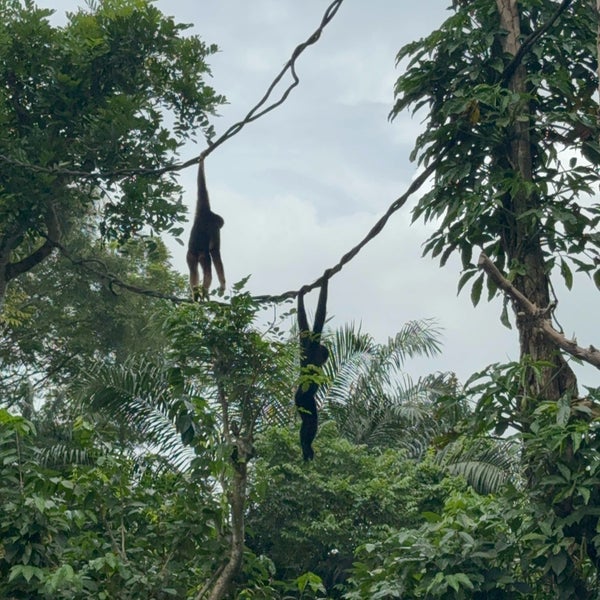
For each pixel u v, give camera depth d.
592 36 11.66
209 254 12.77
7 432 9.68
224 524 10.94
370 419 22.05
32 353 27.70
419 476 20.61
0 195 17.55
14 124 18.91
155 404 17.91
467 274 11.20
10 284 27.20
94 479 10.17
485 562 9.95
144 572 10.05
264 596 10.59
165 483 11.05
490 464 19.30
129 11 18.94
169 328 10.69
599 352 8.82
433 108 11.83
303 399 11.38
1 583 9.25
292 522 19.61
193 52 19.20
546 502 9.85
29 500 9.16
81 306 27.41
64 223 20.92
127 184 18.28
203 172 13.14
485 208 10.71
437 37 11.62
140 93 19.20
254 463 19.14
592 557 9.86
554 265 10.72
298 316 11.34
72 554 9.76
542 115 11.15
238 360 10.45
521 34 11.88
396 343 21.98
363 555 11.53
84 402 18.20
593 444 9.68
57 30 19.23
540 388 10.30
